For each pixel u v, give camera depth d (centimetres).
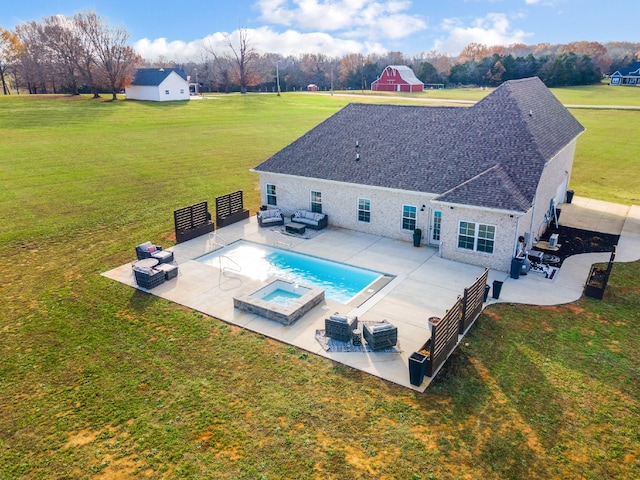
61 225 2508
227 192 3170
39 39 8944
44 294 1756
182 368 1298
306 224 2417
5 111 6450
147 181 3431
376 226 2309
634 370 1267
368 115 2686
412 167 2217
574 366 1286
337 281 1839
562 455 986
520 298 1672
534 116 2348
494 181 1903
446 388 1198
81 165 3881
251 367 1296
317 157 2520
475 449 1002
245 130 5806
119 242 2277
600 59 14138
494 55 13062
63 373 1289
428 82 13512
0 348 1412
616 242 2191
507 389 1192
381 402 1149
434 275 1867
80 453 1011
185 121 6412
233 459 984
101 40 8056
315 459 980
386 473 943
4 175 3506
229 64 14475
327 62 17800
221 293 1738
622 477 934
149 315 1589
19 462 991
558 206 2716
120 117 6512
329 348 1377
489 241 1892
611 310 1588
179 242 2239
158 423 1092
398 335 1440
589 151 4416
